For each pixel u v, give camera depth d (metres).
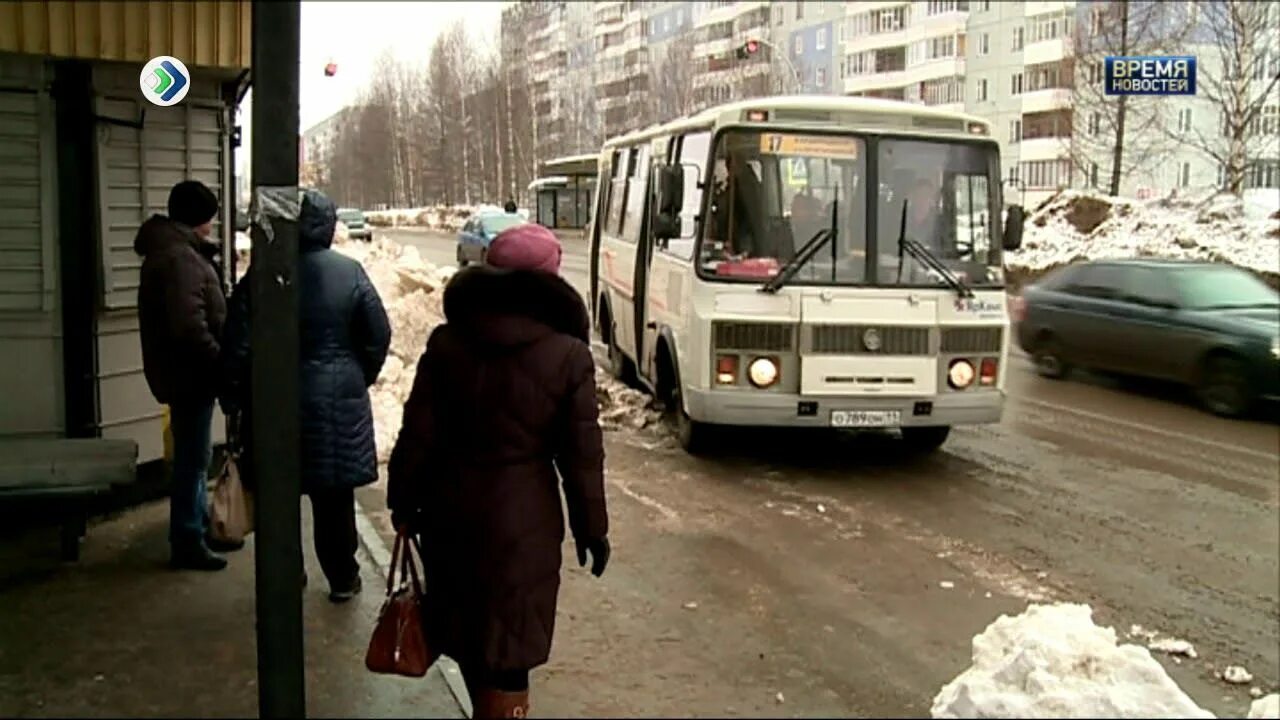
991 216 9.69
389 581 4.40
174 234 6.13
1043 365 15.77
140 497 7.59
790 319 9.23
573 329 4.34
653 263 11.51
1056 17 59.53
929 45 67.81
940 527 8.16
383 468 9.59
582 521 4.27
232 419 6.03
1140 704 4.52
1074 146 34.72
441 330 4.36
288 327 4.09
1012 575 7.10
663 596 6.62
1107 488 9.37
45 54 7.12
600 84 95.25
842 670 5.53
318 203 5.57
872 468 10.02
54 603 5.76
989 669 4.96
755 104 9.48
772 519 8.32
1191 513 8.61
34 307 7.36
